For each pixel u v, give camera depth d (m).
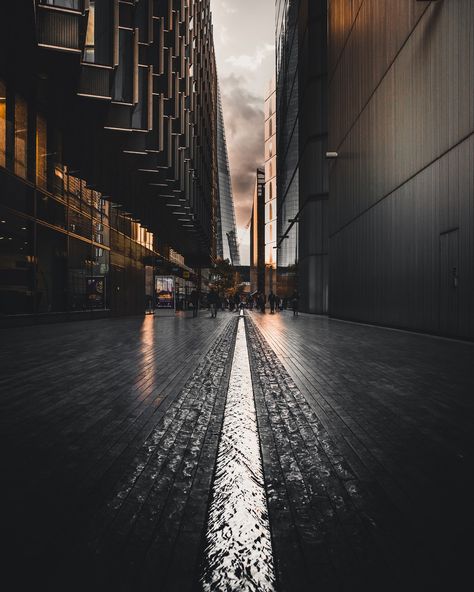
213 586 1.68
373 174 18.17
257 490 2.60
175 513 2.37
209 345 11.17
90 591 1.69
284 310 53.06
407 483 2.81
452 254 11.66
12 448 3.49
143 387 5.90
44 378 6.56
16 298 17.17
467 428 4.05
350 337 13.29
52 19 13.16
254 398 5.21
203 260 54.12
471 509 2.45
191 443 3.61
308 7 35.50
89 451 3.41
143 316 33.72
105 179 20.31
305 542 2.07
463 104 10.94
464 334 11.13
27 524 2.26
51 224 20.14
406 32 14.40
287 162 56.34
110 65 14.80
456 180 11.38
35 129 18.41
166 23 19.62
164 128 20.86
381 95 17.00
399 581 1.76
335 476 2.92
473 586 1.73
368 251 19.00
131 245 34.84
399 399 5.19
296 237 49.34
